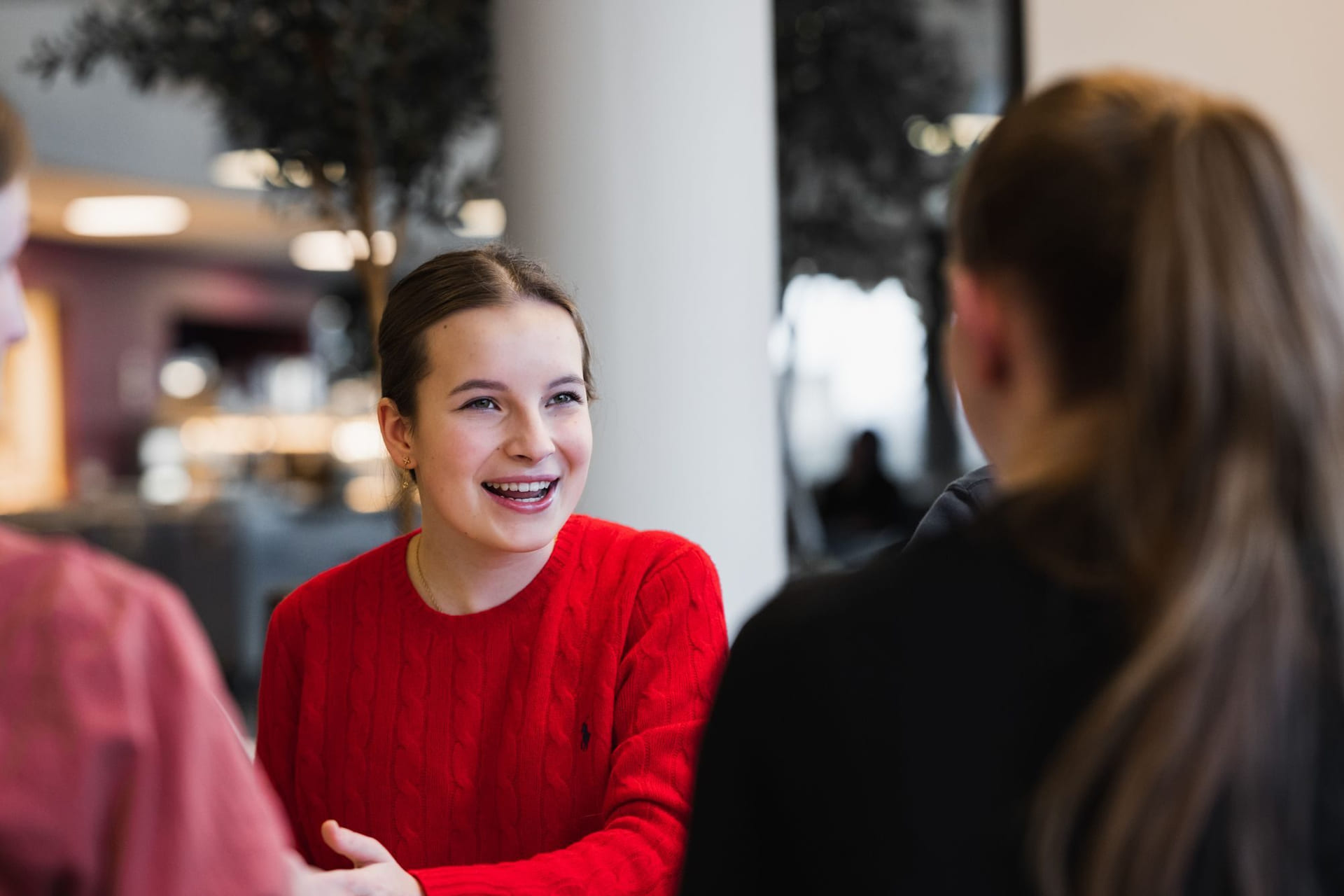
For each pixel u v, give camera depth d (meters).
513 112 3.17
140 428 12.57
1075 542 0.76
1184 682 0.70
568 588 1.54
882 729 0.77
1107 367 0.76
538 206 3.14
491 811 1.50
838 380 6.91
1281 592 0.70
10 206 0.80
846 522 6.75
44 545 0.78
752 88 3.21
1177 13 4.59
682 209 3.11
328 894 1.20
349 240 3.49
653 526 3.11
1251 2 4.55
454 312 1.44
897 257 5.20
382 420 1.54
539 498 1.47
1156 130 0.76
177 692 0.76
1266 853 0.71
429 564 1.55
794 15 4.85
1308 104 4.54
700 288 3.12
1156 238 0.73
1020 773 0.75
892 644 0.78
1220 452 0.71
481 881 1.28
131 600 0.77
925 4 4.96
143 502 7.65
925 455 7.39
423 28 3.34
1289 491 0.72
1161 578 0.72
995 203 0.79
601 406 3.10
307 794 1.57
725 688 0.84
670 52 3.10
